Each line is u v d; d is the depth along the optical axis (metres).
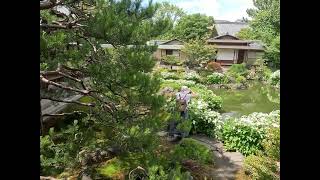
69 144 4.04
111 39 4.24
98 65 4.14
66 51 4.23
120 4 4.54
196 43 28.72
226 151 7.73
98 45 4.45
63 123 5.75
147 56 4.36
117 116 4.38
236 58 34.22
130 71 4.24
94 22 4.16
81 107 6.36
